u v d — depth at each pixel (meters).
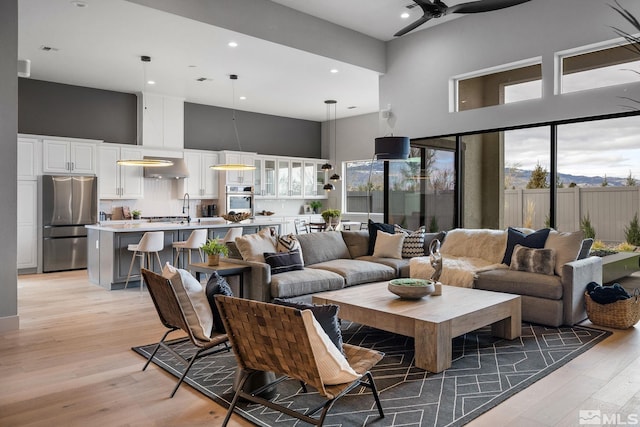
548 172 5.85
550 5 5.66
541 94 5.84
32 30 5.52
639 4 4.99
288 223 10.60
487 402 2.72
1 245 4.23
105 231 6.29
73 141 7.91
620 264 5.29
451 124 6.68
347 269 5.16
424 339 3.24
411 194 7.38
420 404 2.70
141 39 5.82
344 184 11.45
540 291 4.42
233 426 2.48
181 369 3.28
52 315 4.81
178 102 9.20
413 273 5.33
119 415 2.60
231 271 4.42
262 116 10.88
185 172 9.12
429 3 4.29
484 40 6.27
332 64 6.85
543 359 3.46
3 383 3.04
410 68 7.12
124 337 4.05
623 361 3.42
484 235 5.58
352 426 2.44
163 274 3.03
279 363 2.16
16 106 4.30
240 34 5.59
